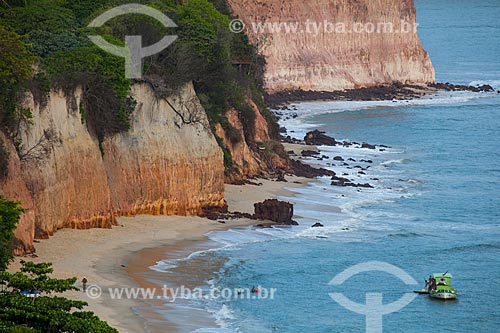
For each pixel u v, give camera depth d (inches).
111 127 3427.7
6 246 2647.6
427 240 3703.3
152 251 3176.7
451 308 2992.1
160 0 4249.5
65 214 3164.4
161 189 3550.7
